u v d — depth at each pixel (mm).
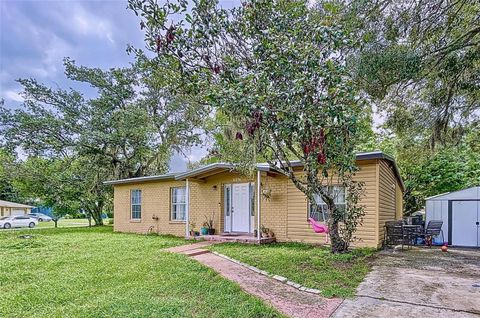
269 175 10789
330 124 4781
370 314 3979
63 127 18312
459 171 15188
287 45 5160
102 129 19125
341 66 4891
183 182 13430
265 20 5789
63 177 19062
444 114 8164
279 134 5555
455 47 6020
